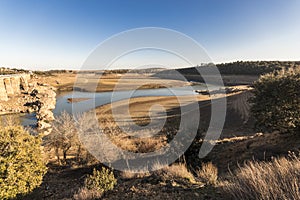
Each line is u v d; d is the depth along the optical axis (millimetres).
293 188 2941
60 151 20984
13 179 6133
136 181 7516
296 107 15078
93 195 6559
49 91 75438
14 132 6816
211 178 5984
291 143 12539
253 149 13102
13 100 67250
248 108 31344
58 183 12727
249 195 3404
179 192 5332
